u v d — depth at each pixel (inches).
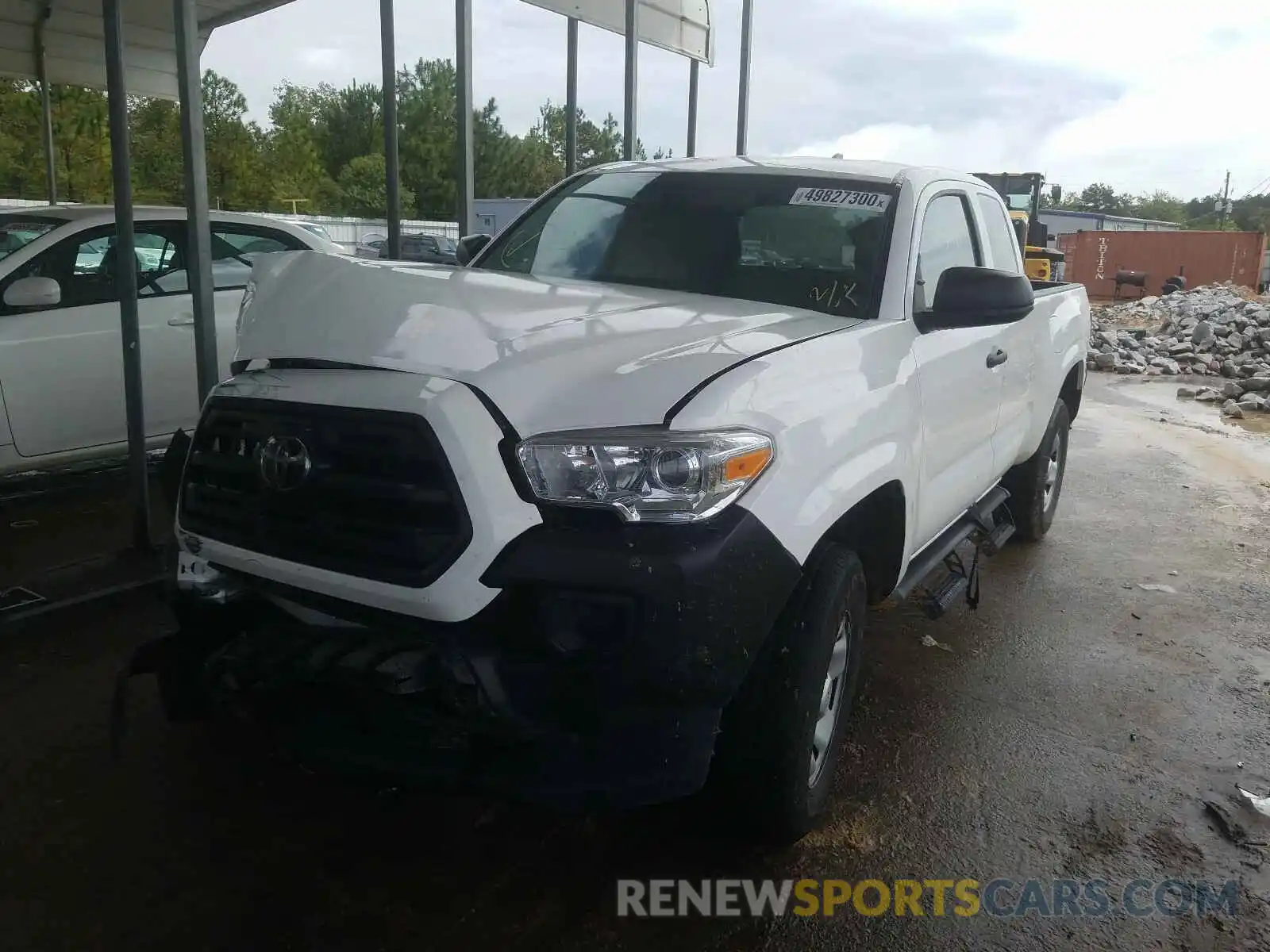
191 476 114.0
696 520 94.7
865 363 123.5
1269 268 1648.6
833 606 112.4
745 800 112.6
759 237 152.0
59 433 233.6
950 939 107.6
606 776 93.3
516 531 92.5
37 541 220.5
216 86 1724.9
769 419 103.0
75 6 347.6
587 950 103.4
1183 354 641.6
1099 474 333.4
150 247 254.7
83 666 162.7
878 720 156.1
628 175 172.7
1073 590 219.5
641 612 90.4
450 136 1998.0
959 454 158.7
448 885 112.6
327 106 2146.9
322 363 104.7
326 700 102.0
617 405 96.8
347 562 98.0
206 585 112.7
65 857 114.5
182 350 253.0
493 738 93.7
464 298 114.7
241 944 101.6
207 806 125.7
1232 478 331.0
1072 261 1560.0
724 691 94.7
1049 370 215.0
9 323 225.6
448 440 92.6
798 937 106.9
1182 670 179.6
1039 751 148.6
